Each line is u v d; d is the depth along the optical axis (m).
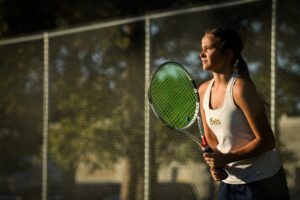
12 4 16.31
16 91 13.60
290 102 9.34
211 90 6.09
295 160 9.25
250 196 5.94
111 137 11.74
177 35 10.94
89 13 15.68
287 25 9.49
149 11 15.03
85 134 12.18
